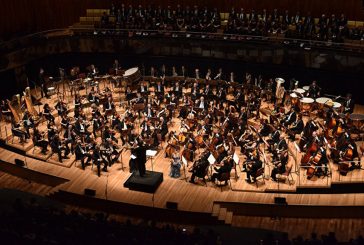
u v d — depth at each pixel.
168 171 18.20
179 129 21.41
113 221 13.82
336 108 20.89
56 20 27.86
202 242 12.73
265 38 24.14
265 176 17.44
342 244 13.31
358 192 16.61
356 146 17.44
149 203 16.11
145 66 27.92
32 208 14.52
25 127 20.53
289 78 25.09
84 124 20.39
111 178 17.81
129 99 23.17
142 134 19.89
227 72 26.58
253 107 21.91
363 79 23.20
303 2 25.31
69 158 19.30
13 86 25.30
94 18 28.06
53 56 27.39
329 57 22.95
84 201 16.70
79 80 24.91
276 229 15.46
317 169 17.00
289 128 20.20
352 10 24.25
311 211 15.84
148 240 12.67
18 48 24.41
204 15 25.64
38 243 12.23
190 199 16.31
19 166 18.56
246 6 26.73
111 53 27.94
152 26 26.06
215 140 18.77
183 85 24.80
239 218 16.09
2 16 24.77
